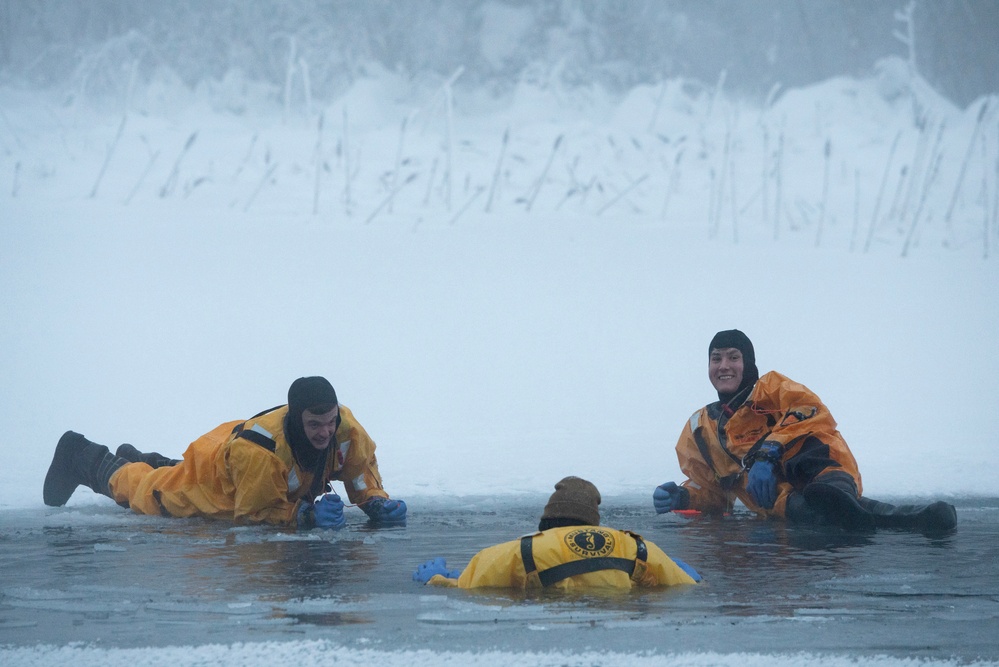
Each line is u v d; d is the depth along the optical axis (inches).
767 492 661.3
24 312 1286.9
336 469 669.9
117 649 349.7
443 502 717.3
